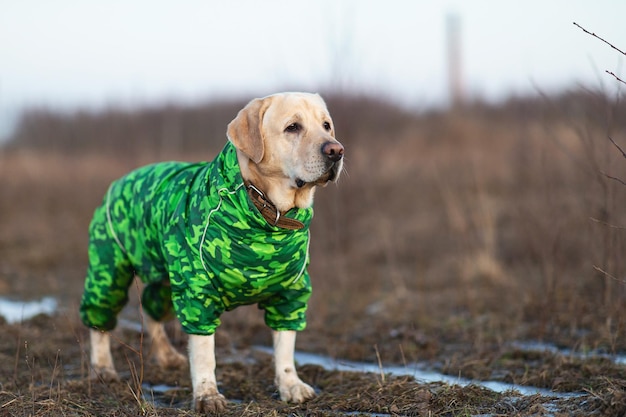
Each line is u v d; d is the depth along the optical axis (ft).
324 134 11.85
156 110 46.47
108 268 14.01
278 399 12.80
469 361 14.89
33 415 11.47
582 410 11.06
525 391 12.93
